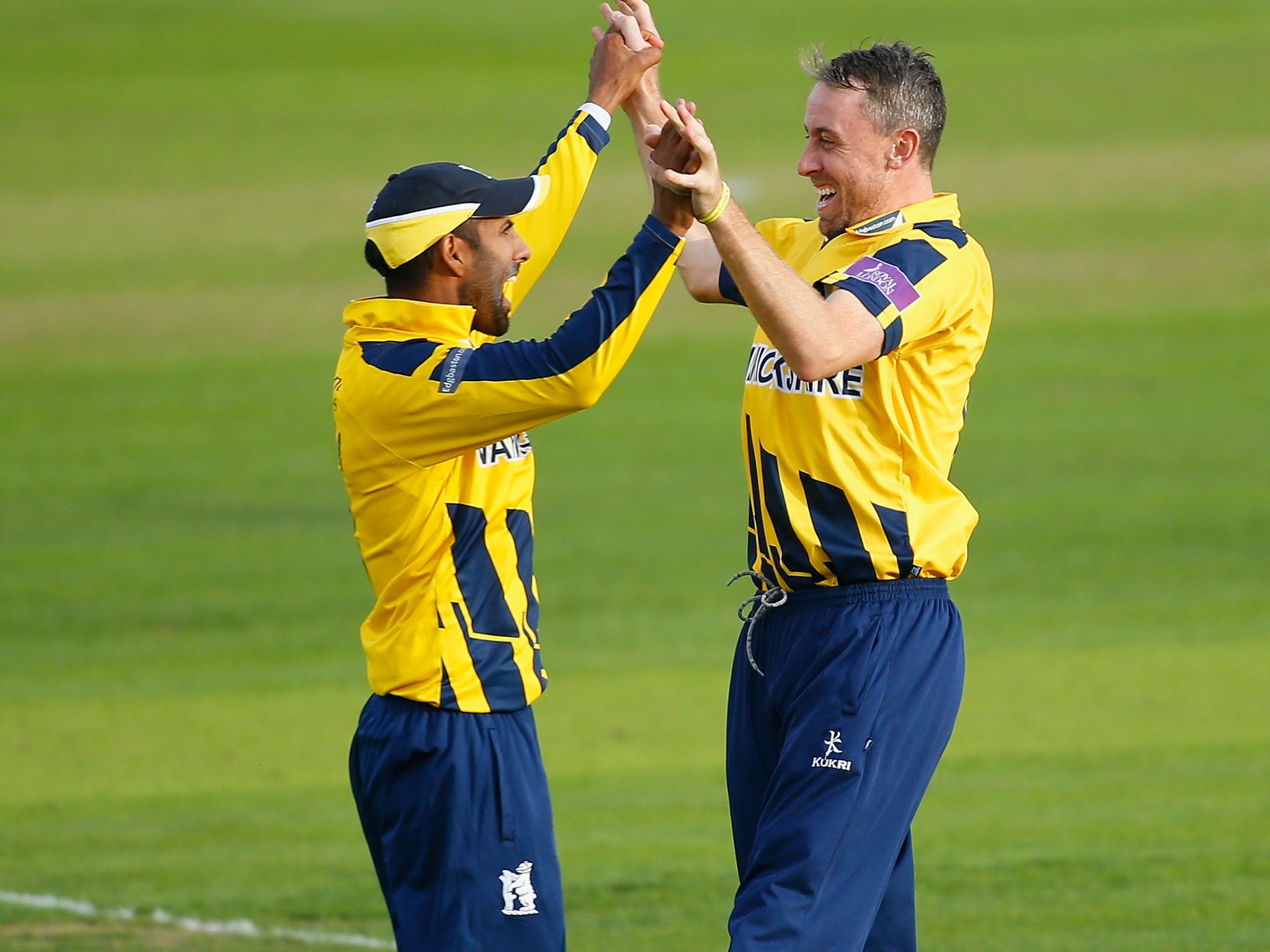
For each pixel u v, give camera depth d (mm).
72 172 104000
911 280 13977
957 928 21031
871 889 14383
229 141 111000
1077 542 46031
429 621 14578
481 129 112125
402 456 14312
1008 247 83438
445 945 14555
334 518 50531
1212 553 44750
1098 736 30766
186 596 42875
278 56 134750
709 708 33406
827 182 15086
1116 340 69500
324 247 87688
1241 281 76812
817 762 14375
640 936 21016
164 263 85125
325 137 111375
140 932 21375
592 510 50531
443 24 143875
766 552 15086
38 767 30203
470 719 14672
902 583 14766
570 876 23641
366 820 15273
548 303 74562
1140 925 21000
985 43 132125
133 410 63312
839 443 14523
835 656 14617
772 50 132625
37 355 71250
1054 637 37938
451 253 14539
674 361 69875
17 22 142875
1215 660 35844
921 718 14547
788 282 13281
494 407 13828
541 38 139375
